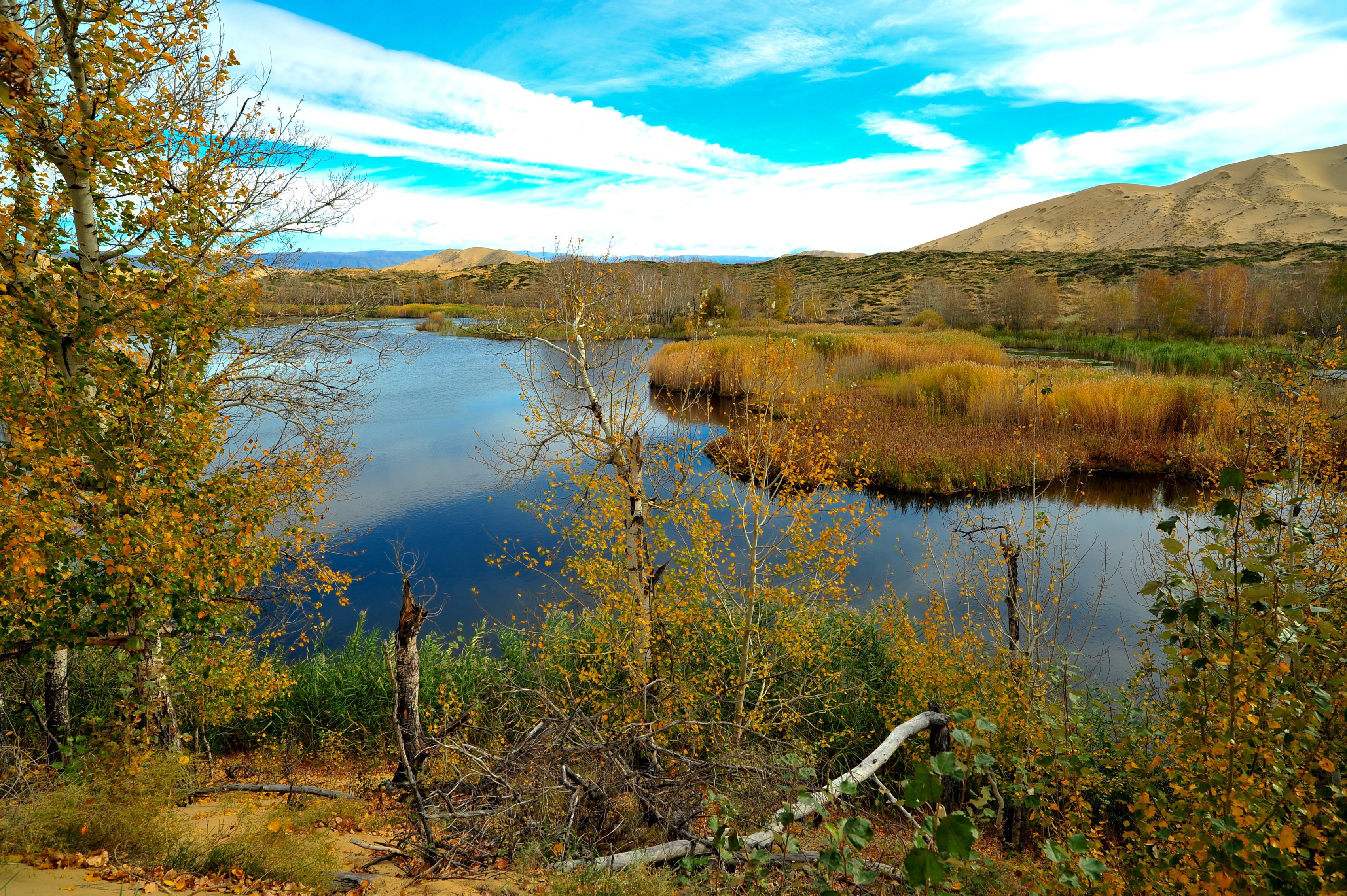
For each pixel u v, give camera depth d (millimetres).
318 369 9062
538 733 5797
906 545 15602
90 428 5938
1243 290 51844
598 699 7914
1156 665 9523
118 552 5586
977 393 26141
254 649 9109
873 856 4570
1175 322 53156
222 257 7043
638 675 7594
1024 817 6035
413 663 6082
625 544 8500
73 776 5426
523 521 17906
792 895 3797
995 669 7309
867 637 10133
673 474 9273
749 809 4781
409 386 39469
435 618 12875
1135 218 198000
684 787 5270
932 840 2500
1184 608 3240
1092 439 22406
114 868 3951
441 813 5211
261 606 8031
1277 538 4000
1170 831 3604
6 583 5113
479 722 8398
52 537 5402
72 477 5555
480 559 15602
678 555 8531
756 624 8766
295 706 9578
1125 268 100688
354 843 5262
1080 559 9133
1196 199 185250
